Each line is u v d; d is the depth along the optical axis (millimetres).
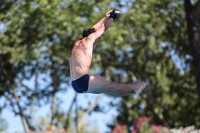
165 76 87062
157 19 75188
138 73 87500
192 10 59219
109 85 25531
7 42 72438
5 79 82562
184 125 88188
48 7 67625
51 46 76500
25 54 72938
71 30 67625
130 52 84375
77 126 86438
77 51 25812
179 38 78625
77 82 25484
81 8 68812
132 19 71312
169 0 75250
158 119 91062
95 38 26141
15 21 69750
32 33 72000
